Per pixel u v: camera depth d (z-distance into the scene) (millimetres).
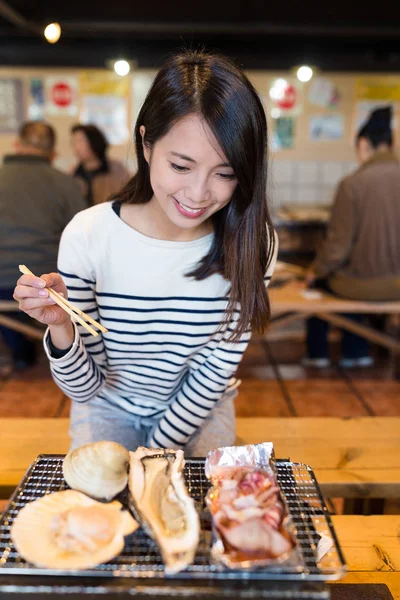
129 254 1213
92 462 887
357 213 2951
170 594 752
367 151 2984
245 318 1229
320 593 753
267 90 4703
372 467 1496
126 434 1396
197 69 1000
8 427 1660
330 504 1862
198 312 1255
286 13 3320
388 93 4758
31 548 782
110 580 766
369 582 1067
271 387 3039
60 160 4766
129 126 4703
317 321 3289
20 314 3096
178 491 875
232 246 1177
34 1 3084
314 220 4316
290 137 4852
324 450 1570
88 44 4305
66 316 1086
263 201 1137
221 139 981
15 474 1432
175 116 988
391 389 3039
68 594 756
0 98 4602
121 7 3246
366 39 4230
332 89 4742
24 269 1048
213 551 785
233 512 838
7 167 2850
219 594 750
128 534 824
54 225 2902
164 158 1035
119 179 3779
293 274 3441
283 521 828
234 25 3336
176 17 3303
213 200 1070
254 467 965
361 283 3020
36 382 3053
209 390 1316
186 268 1219
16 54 4340
